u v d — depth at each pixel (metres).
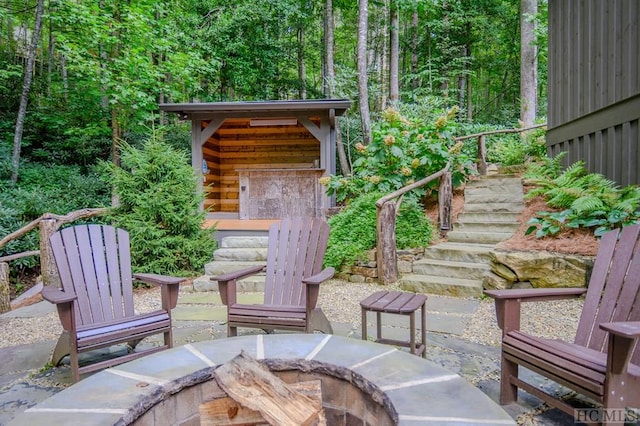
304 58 15.15
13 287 6.16
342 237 5.17
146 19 8.86
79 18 8.16
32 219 7.25
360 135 11.34
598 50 4.79
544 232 4.37
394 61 12.09
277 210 7.53
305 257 3.27
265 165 9.29
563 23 5.67
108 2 9.06
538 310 3.60
